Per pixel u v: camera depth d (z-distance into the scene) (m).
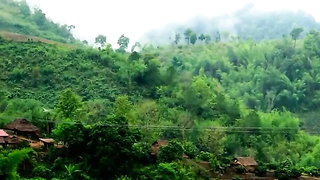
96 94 96.06
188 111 87.81
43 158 42.47
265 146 77.38
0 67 101.31
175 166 44.12
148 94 101.75
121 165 41.12
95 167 41.34
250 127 78.88
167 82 108.31
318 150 78.50
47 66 104.38
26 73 100.00
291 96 130.75
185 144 59.25
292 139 87.75
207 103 92.81
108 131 41.47
